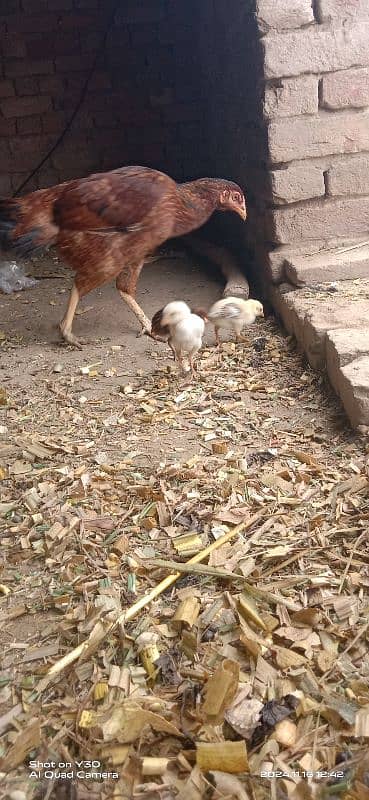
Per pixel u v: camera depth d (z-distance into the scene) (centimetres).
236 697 62
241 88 166
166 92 231
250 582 76
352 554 80
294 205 150
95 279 142
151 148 237
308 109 142
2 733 61
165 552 82
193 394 123
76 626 72
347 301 135
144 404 120
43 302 178
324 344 122
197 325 124
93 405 122
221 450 103
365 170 148
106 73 228
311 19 137
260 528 85
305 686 64
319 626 70
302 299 140
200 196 141
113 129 234
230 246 198
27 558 83
